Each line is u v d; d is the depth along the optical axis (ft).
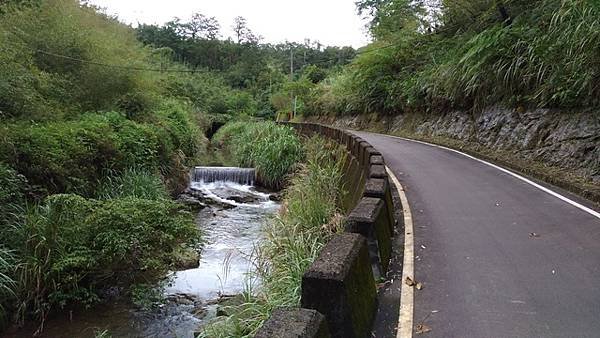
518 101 45.68
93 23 64.08
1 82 33.88
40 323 24.54
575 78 35.04
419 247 20.57
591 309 14.19
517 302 14.83
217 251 36.58
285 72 252.21
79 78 53.57
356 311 12.07
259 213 50.11
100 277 27.58
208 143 112.06
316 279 11.49
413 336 12.93
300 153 66.69
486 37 48.73
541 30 42.63
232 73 238.89
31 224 25.64
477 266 18.02
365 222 16.56
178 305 27.09
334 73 159.74
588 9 31.83
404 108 83.97
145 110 64.95
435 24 78.02
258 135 80.02
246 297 20.56
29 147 31.91
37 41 48.37
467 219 24.89
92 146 39.96
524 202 28.27
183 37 253.65
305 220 24.88
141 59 74.95
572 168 34.53
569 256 18.72
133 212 28.32
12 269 24.20
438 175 38.60
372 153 31.19
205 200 55.57
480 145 51.80
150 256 28.50
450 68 59.21
